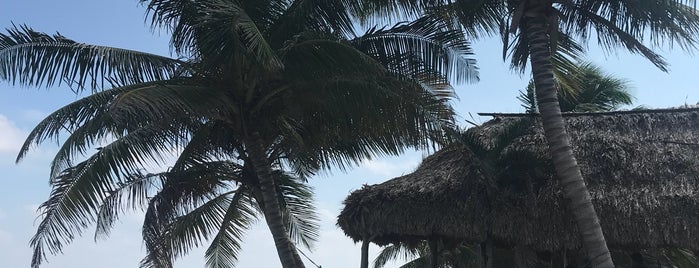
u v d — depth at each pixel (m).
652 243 10.86
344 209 13.72
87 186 12.03
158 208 13.65
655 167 11.79
